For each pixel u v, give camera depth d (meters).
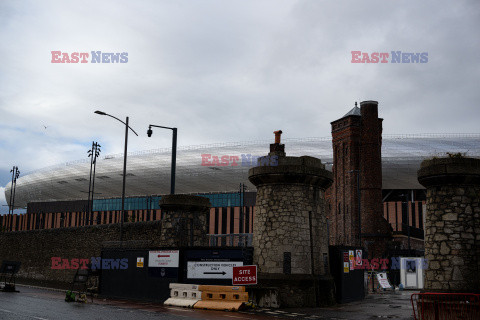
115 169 131.00
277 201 23.58
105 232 35.56
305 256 22.95
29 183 148.88
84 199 142.50
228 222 117.94
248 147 122.19
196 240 29.44
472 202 17.83
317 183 24.31
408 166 108.06
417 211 109.44
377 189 70.19
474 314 15.44
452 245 17.48
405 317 18.16
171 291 23.17
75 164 141.88
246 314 18.69
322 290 23.22
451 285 17.19
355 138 73.06
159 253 24.80
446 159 18.05
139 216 128.50
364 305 23.64
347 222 71.44
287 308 21.56
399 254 60.34
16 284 38.03
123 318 16.30
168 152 129.25
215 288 21.14
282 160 23.84
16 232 45.81
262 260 23.28
